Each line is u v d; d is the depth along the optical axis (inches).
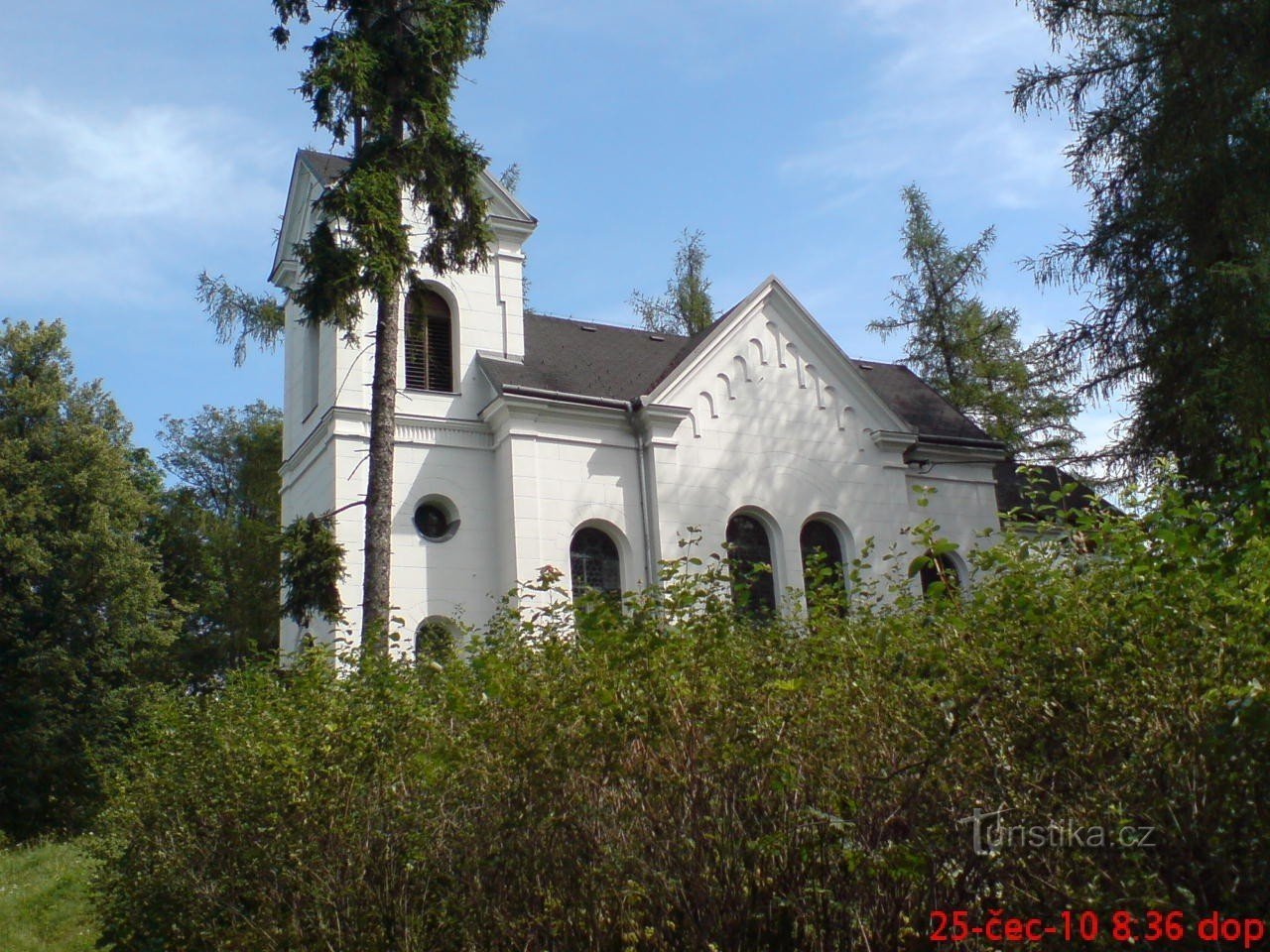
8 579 1325.0
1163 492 242.7
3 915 626.8
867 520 970.1
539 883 270.7
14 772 1226.6
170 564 1694.1
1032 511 278.8
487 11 704.4
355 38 674.2
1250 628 195.2
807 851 230.8
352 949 311.6
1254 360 693.9
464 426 901.8
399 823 311.9
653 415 904.9
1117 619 210.1
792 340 984.3
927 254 1545.3
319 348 956.0
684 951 246.1
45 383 1466.5
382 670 356.2
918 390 1165.7
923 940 217.8
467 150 701.3
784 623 305.9
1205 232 741.3
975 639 224.4
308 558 674.8
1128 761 198.4
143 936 443.2
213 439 2055.9
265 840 344.5
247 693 426.9
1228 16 703.1
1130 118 795.4
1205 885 189.3
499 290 965.8
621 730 251.1
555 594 844.0
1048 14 815.1
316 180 995.3
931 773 218.5
